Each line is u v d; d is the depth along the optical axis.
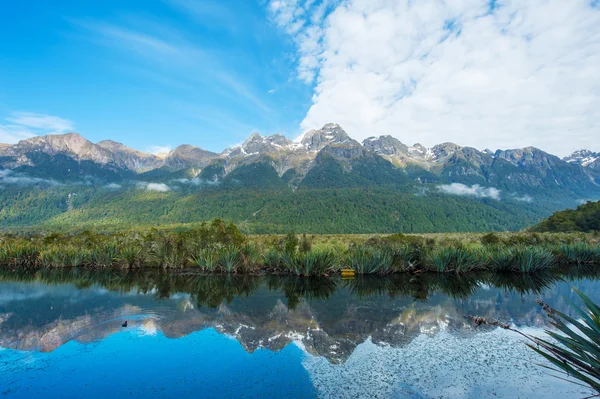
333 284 13.47
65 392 4.96
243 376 5.41
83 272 16.39
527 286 13.11
